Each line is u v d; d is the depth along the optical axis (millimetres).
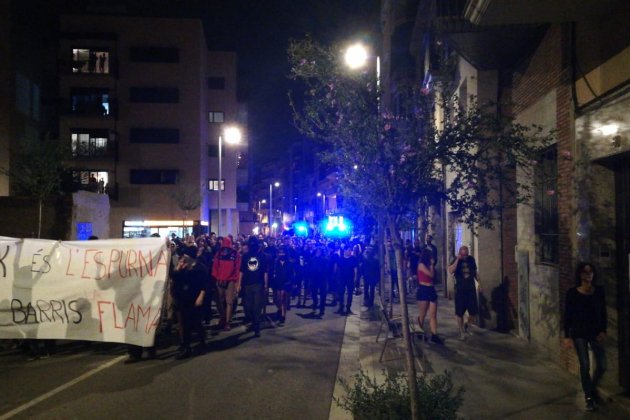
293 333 13055
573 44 8289
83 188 46219
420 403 5672
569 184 8414
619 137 7039
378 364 9578
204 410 7223
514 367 9055
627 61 6992
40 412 7137
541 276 10016
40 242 10609
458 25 10492
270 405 7445
